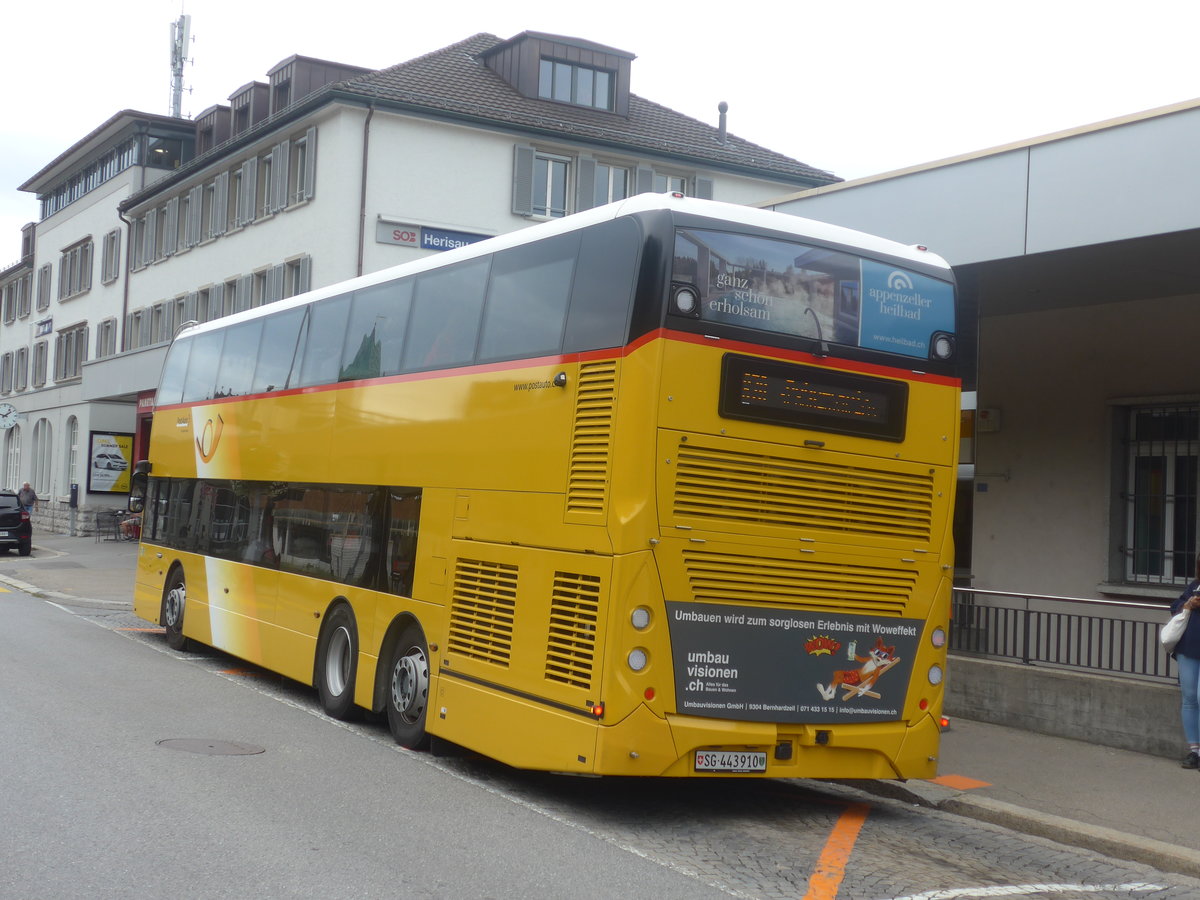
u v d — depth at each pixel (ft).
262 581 45.50
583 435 27.40
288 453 44.29
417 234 100.27
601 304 27.50
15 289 199.82
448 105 101.76
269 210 109.91
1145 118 35.47
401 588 34.91
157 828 23.80
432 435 33.96
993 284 44.42
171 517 57.26
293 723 37.40
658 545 25.96
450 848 23.76
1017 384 51.98
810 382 27.76
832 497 27.99
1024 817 28.81
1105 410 48.44
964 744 36.99
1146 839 26.86
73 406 160.66
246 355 50.03
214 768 29.91
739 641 26.89
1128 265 40.32
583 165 109.60
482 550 30.66
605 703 25.82
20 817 24.08
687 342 26.32
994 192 39.37
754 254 27.45
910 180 41.98
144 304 141.28
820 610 27.81
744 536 26.86
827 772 28.07
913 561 29.04
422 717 33.55
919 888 23.06
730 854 24.86
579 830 26.13
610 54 117.08
